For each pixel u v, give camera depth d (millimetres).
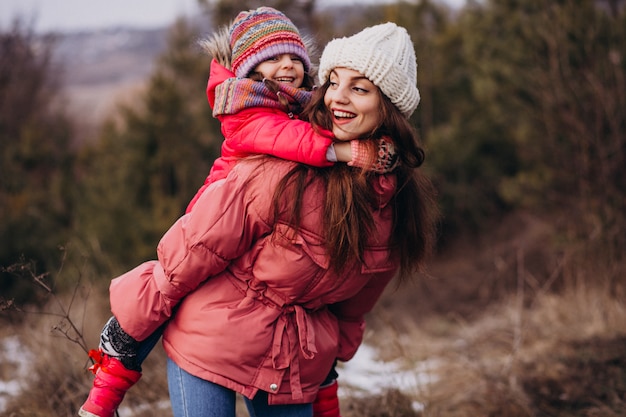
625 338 4383
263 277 1942
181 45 9812
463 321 6219
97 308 4918
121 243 6633
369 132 1924
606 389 3650
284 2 8414
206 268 1905
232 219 1886
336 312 2250
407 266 2164
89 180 7844
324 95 1949
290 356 1979
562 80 6398
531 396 3662
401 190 2072
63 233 7219
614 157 6051
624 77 6109
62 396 3502
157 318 1946
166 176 8148
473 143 9406
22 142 10031
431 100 10070
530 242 8094
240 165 1957
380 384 3605
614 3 6652
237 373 1940
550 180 6832
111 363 1981
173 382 1996
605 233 5773
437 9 10273
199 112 8844
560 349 4336
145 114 8344
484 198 9500
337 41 1937
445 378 4277
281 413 2086
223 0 8328
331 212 1883
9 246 6680
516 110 7352
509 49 6980
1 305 2703
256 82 1997
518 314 4684
